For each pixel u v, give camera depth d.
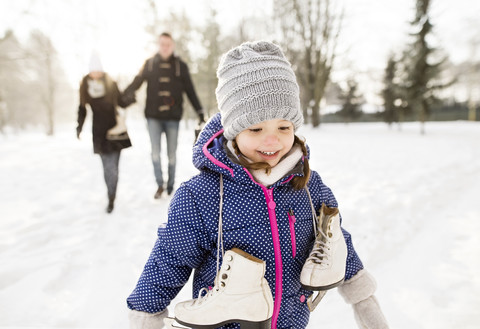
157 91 3.78
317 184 1.13
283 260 0.97
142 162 6.99
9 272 2.32
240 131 0.94
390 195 4.10
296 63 22.56
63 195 4.36
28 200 4.11
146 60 3.82
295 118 0.95
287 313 1.00
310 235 1.06
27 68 33.38
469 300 1.98
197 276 1.04
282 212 0.98
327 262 0.93
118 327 1.84
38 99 40.53
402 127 24.34
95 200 4.11
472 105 36.19
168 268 0.97
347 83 30.27
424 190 4.32
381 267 2.43
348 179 5.07
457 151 8.50
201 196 0.95
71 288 2.20
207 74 23.20
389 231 3.01
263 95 0.90
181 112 3.92
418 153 8.16
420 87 17.59
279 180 0.96
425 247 2.71
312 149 9.11
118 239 2.94
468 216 3.37
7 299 2.07
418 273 2.32
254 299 0.82
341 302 1.99
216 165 0.94
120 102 3.59
